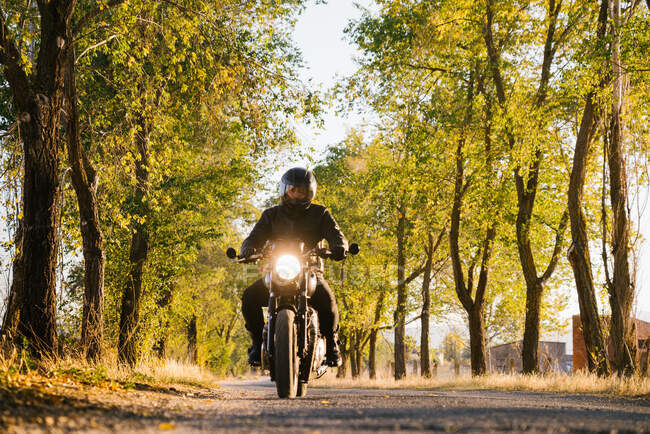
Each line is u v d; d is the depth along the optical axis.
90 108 19.23
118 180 19.11
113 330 23.38
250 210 39.66
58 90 12.03
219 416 5.50
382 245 46.09
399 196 31.16
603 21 21.84
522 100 24.66
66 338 15.73
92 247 16.31
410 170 30.03
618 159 19.78
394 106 29.80
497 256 37.41
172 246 27.31
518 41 27.75
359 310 46.34
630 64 18.89
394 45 28.41
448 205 31.25
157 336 26.17
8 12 14.60
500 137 27.44
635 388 15.36
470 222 32.62
